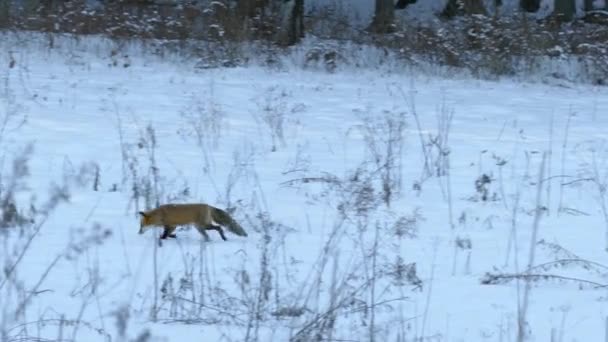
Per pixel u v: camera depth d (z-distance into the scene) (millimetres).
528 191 19969
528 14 55281
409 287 13031
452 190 19812
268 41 42562
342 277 12578
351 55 41469
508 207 18578
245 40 40750
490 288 13188
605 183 20781
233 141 24125
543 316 11953
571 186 20484
